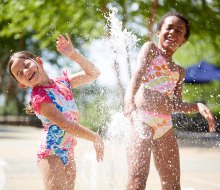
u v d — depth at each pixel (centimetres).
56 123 363
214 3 1439
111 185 515
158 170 433
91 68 404
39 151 373
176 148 432
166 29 444
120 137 465
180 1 1424
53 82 383
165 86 432
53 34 1412
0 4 1423
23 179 614
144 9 1382
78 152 787
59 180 365
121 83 679
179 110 446
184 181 634
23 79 374
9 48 2192
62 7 1402
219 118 1859
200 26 1443
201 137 1595
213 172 729
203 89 2183
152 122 419
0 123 2802
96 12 1406
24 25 1418
